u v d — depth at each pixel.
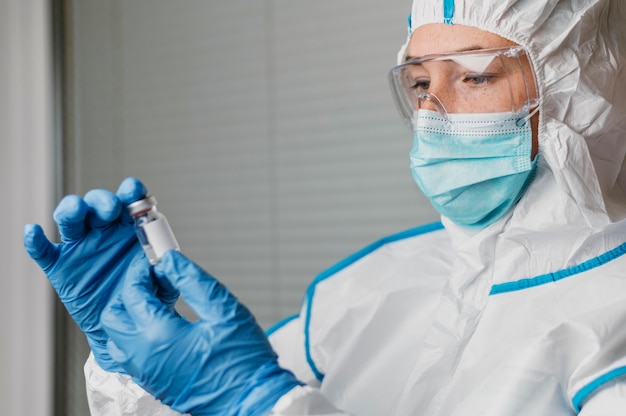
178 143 2.72
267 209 2.54
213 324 0.86
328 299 1.41
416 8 1.21
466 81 1.14
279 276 2.51
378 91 2.36
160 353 0.85
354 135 2.40
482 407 1.03
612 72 1.15
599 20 1.15
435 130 1.16
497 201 1.15
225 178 2.63
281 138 2.53
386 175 2.34
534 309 1.07
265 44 2.56
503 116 1.13
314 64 2.47
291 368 1.40
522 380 1.02
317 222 2.46
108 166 2.83
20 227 2.76
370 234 2.36
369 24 2.37
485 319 1.10
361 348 1.29
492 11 1.12
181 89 2.71
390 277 1.36
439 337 1.15
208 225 2.66
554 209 1.11
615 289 1.04
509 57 1.12
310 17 2.48
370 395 1.23
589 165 1.10
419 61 1.16
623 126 1.15
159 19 2.77
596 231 1.09
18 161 2.78
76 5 2.91
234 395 0.85
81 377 2.73
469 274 1.17
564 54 1.12
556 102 1.13
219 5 2.65
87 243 0.98
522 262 1.13
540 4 1.11
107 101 2.85
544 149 1.12
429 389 1.11
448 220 1.25
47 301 2.73
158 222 0.91
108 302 0.98
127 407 1.03
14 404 2.72
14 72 2.79
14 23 2.79
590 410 0.95
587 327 1.01
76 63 2.90
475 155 1.14
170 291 0.99
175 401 0.86
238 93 2.61
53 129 2.82
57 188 2.82
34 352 2.74
